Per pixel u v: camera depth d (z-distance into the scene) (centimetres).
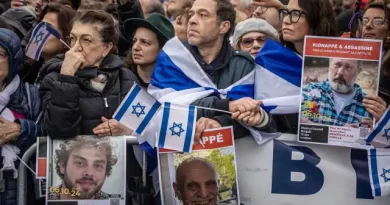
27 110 548
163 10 807
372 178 524
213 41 539
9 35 541
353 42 517
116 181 526
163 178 520
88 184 525
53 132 521
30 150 540
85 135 527
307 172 534
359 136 519
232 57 546
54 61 574
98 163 526
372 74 516
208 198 518
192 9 541
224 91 535
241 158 535
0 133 534
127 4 680
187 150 517
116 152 527
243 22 648
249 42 645
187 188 518
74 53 532
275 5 654
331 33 543
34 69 631
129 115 521
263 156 534
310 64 521
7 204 541
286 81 537
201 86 537
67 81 523
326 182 534
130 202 540
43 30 571
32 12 720
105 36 539
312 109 521
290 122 538
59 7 626
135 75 584
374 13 602
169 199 520
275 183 534
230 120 524
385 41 590
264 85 539
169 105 520
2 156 537
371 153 523
